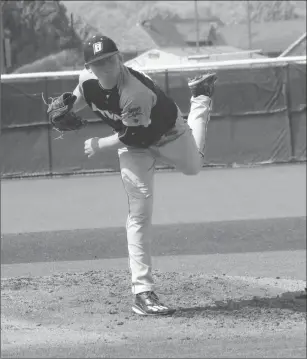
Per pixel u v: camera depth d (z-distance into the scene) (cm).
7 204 4853
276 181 5462
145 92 1750
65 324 1811
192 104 2028
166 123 1814
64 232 3634
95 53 1698
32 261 2817
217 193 4991
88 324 1814
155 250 3041
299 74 6588
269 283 2283
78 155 6606
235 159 6644
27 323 1825
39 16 17188
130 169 1895
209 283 2269
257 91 6631
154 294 1919
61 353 1552
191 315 1886
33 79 6556
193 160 1927
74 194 5231
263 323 1802
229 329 1748
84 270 2591
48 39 16962
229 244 3127
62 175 6606
